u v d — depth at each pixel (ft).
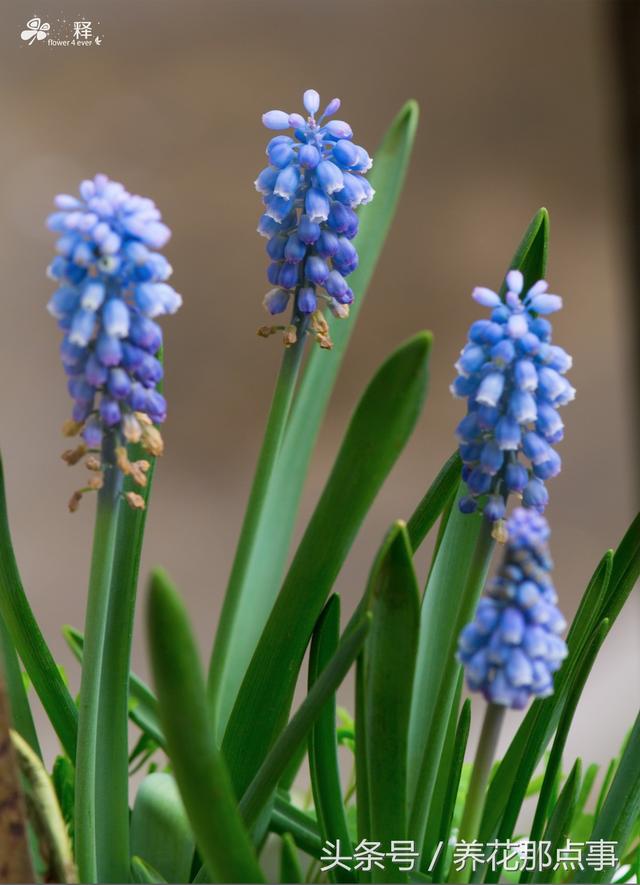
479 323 1.98
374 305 9.16
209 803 1.90
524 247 2.17
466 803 1.96
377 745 2.02
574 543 7.16
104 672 2.16
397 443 2.06
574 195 10.15
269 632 2.14
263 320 8.92
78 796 2.04
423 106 10.64
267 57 10.89
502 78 11.03
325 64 10.87
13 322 8.55
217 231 9.41
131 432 1.98
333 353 2.50
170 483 7.78
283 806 2.23
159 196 9.48
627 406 7.11
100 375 1.95
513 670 1.89
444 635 2.18
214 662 2.24
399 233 9.70
